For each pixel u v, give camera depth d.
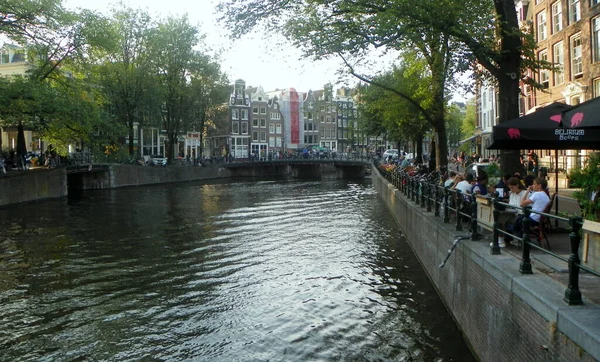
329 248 16.38
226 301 10.95
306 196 36.28
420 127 32.91
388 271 13.16
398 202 20.84
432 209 14.27
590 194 6.70
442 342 8.30
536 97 31.52
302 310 10.28
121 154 48.94
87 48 32.84
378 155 64.88
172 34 50.12
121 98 47.66
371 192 39.66
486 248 7.68
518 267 6.22
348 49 14.43
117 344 8.75
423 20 12.84
